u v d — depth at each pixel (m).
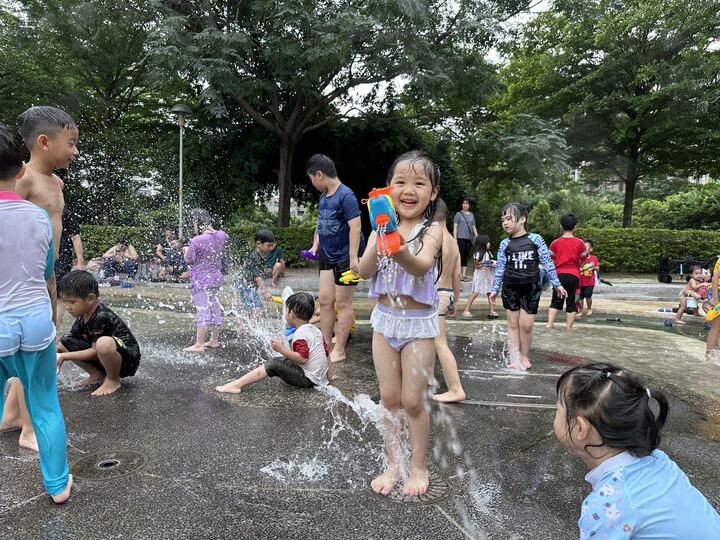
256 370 3.75
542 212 24.72
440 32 13.72
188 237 13.30
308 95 14.60
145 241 13.51
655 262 16.03
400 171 2.27
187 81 15.72
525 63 18.69
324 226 4.52
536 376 4.43
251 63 13.97
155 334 5.69
